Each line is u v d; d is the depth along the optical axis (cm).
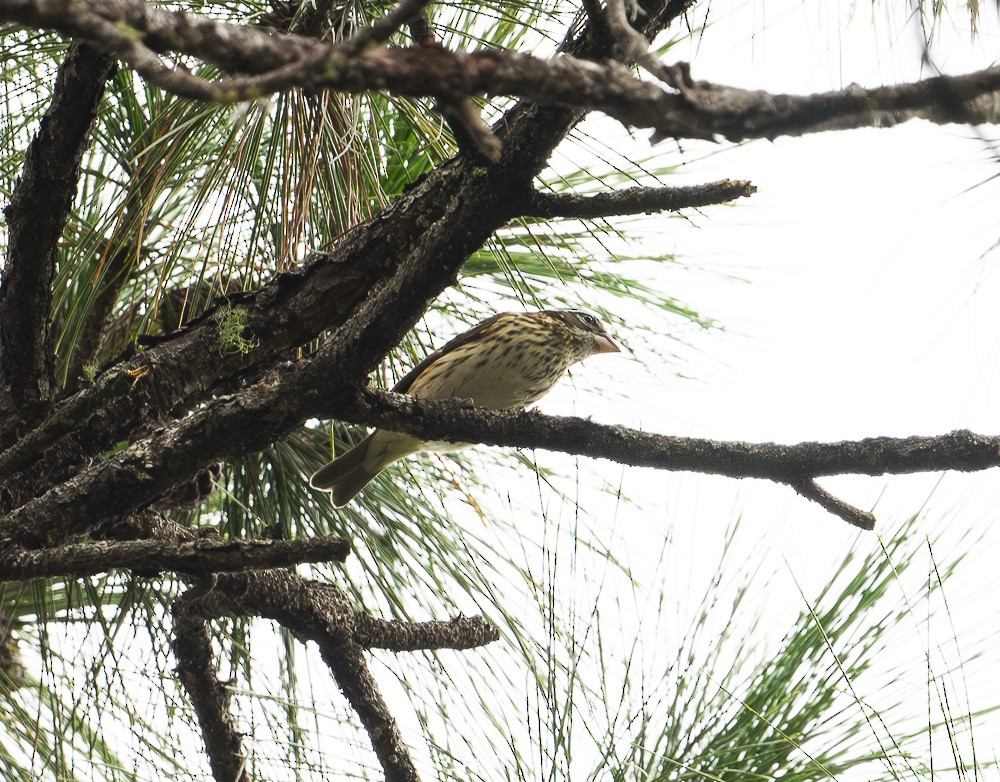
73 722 612
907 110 296
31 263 559
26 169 538
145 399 596
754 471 507
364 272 612
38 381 601
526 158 468
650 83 287
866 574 586
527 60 276
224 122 629
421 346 730
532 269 781
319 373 534
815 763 520
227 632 670
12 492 580
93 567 485
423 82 266
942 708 472
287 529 719
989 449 470
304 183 625
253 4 625
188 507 662
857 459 489
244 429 537
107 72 514
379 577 712
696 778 554
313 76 254
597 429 527
